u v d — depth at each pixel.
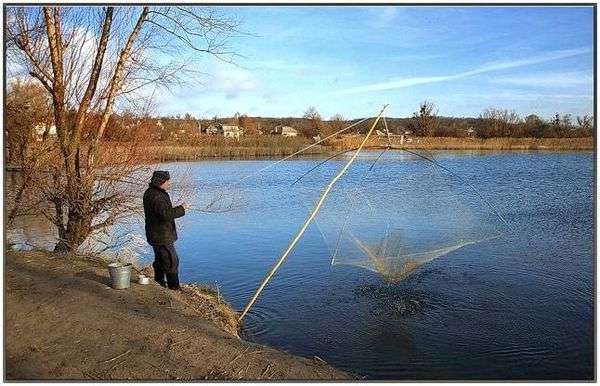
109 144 10.95
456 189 25.61
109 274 7.90
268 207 22.03
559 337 7.96
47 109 11.17
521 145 59.66
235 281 11.26
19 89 10.99
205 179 32.84
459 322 8.57
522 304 9.39
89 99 10.73
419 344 7.68
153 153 11.63
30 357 5.36
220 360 5.57
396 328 8.22
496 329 8.20
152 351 5.66
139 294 7.45
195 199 22.81
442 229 13.08
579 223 16.80
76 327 6.10
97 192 10.82
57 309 6.54
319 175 37.50
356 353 7.40
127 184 11.04
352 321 8.64
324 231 16.11
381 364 7.00
